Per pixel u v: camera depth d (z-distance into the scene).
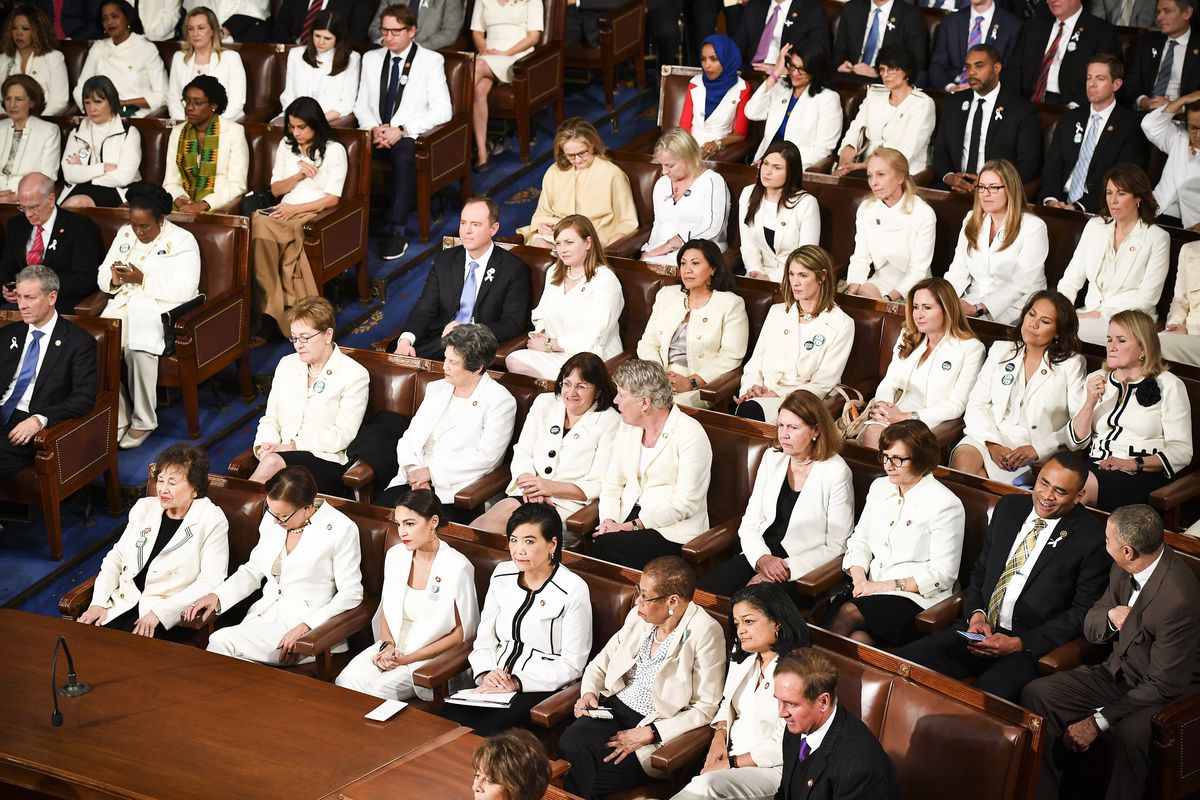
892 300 18.95
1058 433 16.39
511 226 25.72
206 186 23.95
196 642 15.56
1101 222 18.95
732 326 18.59
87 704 12.69
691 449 15.79
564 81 30.94
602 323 19.17
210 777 11.46
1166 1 22.75
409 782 11.37
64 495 18.77
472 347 17.00
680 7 30.00
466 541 14.73
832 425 14.97
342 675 14.43
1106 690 12.87
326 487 17.55
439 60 25.72
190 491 15.71
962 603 14.11
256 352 23.36
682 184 21.38
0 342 19.36
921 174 22.33
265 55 26.97
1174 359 18.02
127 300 21.03
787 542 15.12
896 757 11.73
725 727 12.56
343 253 23.41
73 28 29.69
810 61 23.00
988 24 24.64
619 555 15.53
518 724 13.39
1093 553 13.41
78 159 24.64
